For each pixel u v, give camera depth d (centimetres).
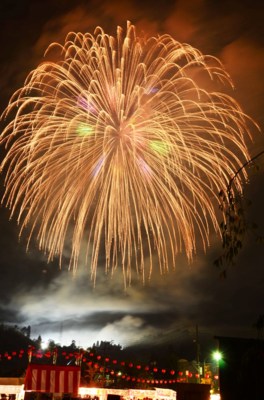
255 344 1066
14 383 3278
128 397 3550
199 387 2203
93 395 3531
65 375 2681
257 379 1505
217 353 1567
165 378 5638
